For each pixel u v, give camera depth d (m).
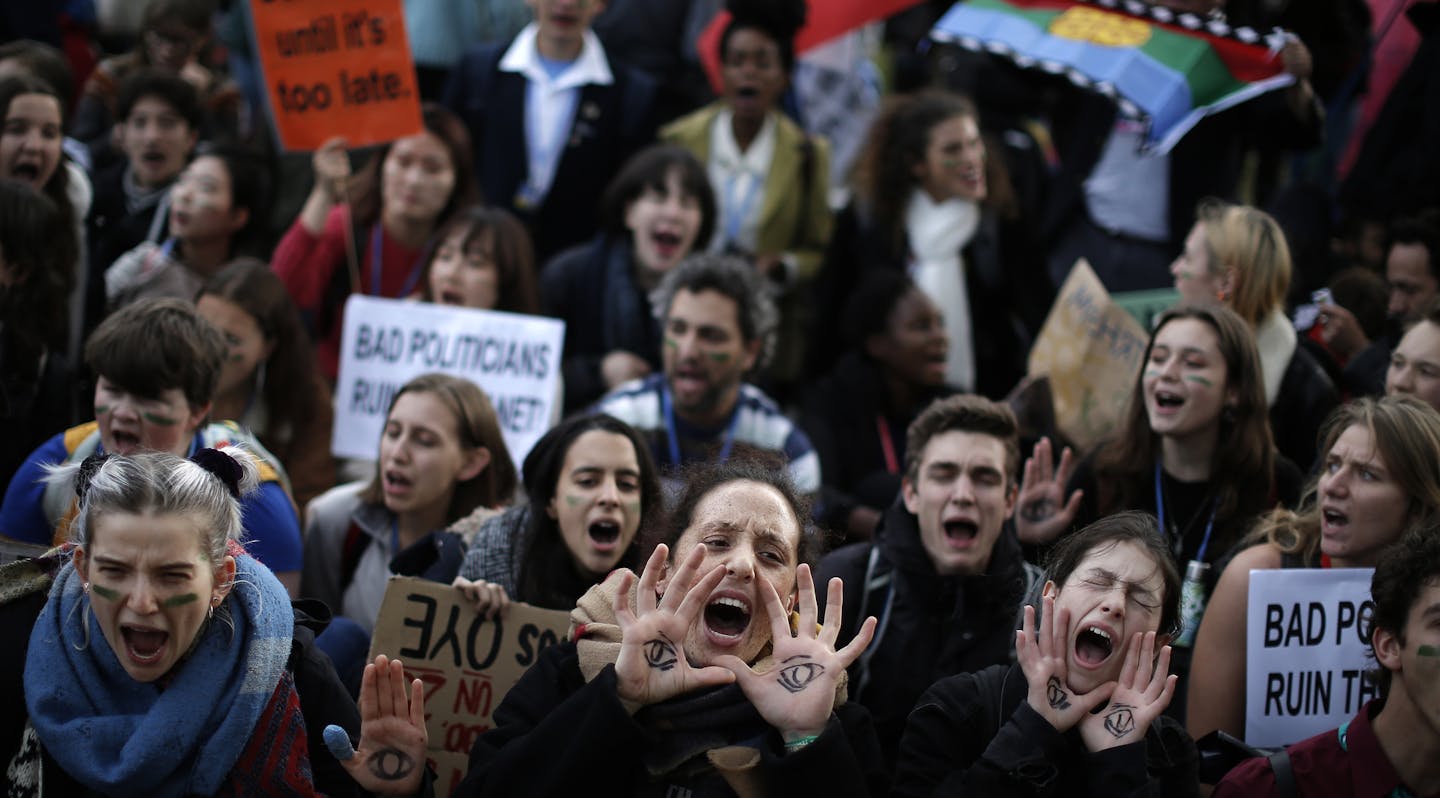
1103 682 3.45
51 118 6.18
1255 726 4.18
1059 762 3.38
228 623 3.35
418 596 4.21
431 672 4.18
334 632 4.41
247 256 6.87
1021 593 4.52
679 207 6.97
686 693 3.30
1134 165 7.52
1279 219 7.49
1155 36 6.73
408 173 6.82
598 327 7.05
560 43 7.89
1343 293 6.27
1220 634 4.36
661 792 3.26
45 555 3.52
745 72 7.72
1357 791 3.51
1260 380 4.89
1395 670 3.50
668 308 6.14
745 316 6.00
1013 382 7.23
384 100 6.71
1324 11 7.55
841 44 8.93
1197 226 5.72
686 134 7.89
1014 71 8.05
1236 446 4.88
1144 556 3.51
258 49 6.69
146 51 8.11
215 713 3.29
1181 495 4.98
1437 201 7.23
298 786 3.37
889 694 4.45
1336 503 4.27
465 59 8.05
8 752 3.42
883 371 6.71
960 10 7.20
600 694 3.18
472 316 6.21
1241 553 4.45
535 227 7.86
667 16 8.80
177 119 7.08
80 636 3.32
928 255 7.11
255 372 5.78
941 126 7.08
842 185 8.48
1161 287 7.39
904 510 4.71
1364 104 8.44
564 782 3.15
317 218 6.77
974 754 3.58
